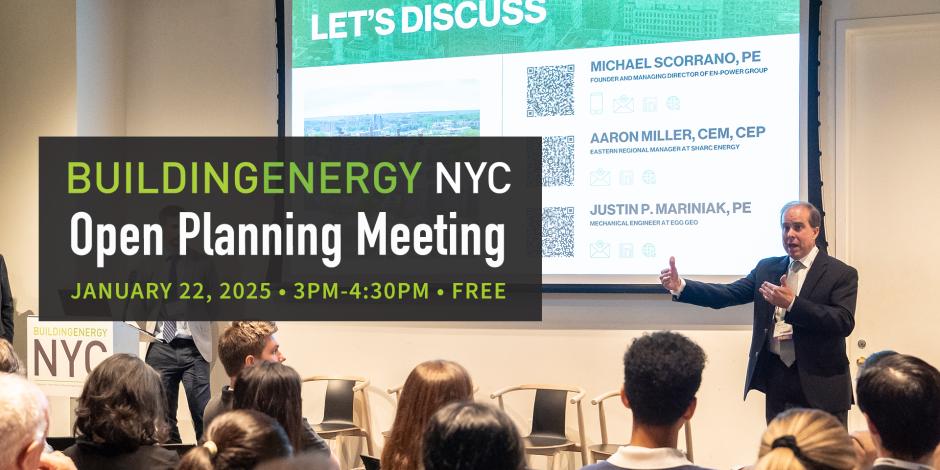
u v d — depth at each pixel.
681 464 1.84
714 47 4.31
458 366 2.46
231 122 5.37
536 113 4.65
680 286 3.90
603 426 4.23
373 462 2.65
